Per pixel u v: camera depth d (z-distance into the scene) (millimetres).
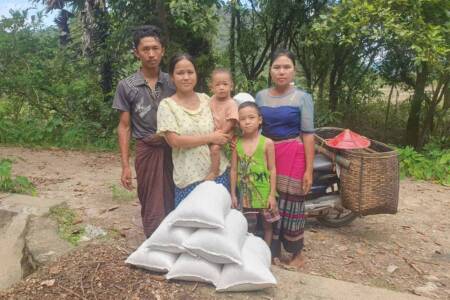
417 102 9273
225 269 2945
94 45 9719
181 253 3051
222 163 3561
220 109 3467
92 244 3637
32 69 10016
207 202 2979
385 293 3070
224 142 3418
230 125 3426
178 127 3322
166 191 3672
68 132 9133
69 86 9711
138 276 3070
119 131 3674
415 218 5340
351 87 9656
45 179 6438
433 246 4562
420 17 6652
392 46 7828
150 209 3656
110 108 9398
